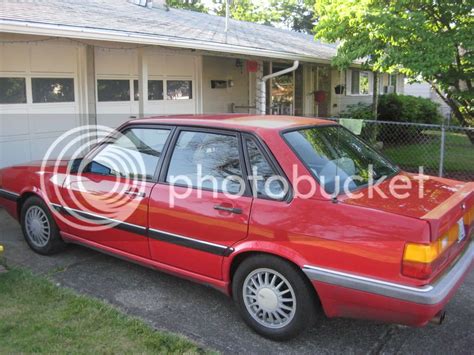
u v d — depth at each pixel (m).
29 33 5.89
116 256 4.42
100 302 3.96
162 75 10.64
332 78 17.84
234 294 3.62
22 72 7.72
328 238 3.12
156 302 4.05
